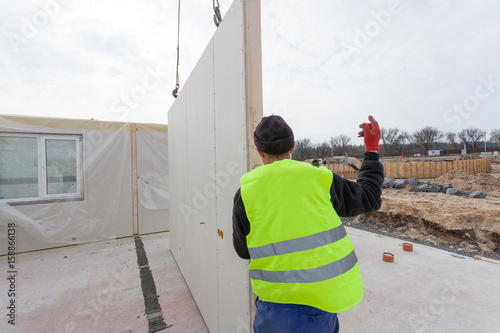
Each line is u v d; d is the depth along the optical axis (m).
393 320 2.06
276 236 0.85
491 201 6.63
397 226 5.16
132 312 2.32
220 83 1.68
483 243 3.91
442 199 7.10
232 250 1.56
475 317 2.08
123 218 4.71
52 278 3.03
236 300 1.51
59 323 2.16
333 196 0.93
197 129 2.26
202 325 2.13
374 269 3.02
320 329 0.84
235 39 1.43
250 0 1.37
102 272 3.18
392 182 9.89
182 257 3.03
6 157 3.84
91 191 4.39
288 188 0.86
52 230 4.04
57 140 4.20
